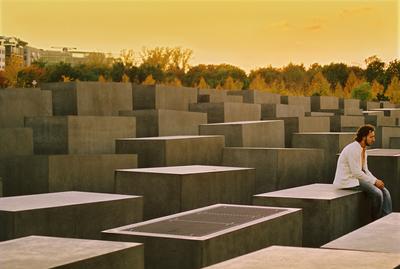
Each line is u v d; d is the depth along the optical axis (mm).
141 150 10609
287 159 11180
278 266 3621
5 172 10469
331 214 7164
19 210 5891
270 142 14039
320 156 12141
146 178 7895
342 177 8391
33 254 4125
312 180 11938
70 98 15625
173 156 10492
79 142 12523
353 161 8336
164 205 7762
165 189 7754
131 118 13383
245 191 8969
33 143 12539
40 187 10133
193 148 10945
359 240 4891
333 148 13492
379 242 4812
